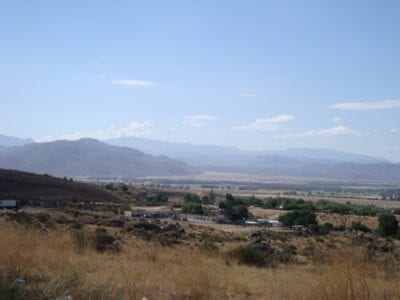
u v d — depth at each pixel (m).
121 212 92.19
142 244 28.58
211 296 11.52
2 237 15.41
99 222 50.34
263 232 63.66
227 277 14.02
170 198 182.00
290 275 16.42
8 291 9.02
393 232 77.12
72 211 70.38
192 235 49.69
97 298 9.67
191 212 116.88
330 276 10.27
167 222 75.69
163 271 14.63
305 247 37.84
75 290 9.75
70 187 115.19
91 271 13.62
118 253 20.64
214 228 77.25
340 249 11.91
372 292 10.52
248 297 11.97
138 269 14.46
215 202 141.38
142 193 167.75
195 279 11.69
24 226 24.14
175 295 11.13
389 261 12.69
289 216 100.50
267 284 13.91
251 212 132.38
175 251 22.86
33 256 13.41
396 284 10.95
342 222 98.44
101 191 127.50
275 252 30.14
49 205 83.94
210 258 19.70
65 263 13.43
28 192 99.19
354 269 10.70
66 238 19.56
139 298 10.30
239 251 21.64
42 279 11.13
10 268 11.92
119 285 11.37
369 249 12.58
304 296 10.53
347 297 9.63
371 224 96.25
